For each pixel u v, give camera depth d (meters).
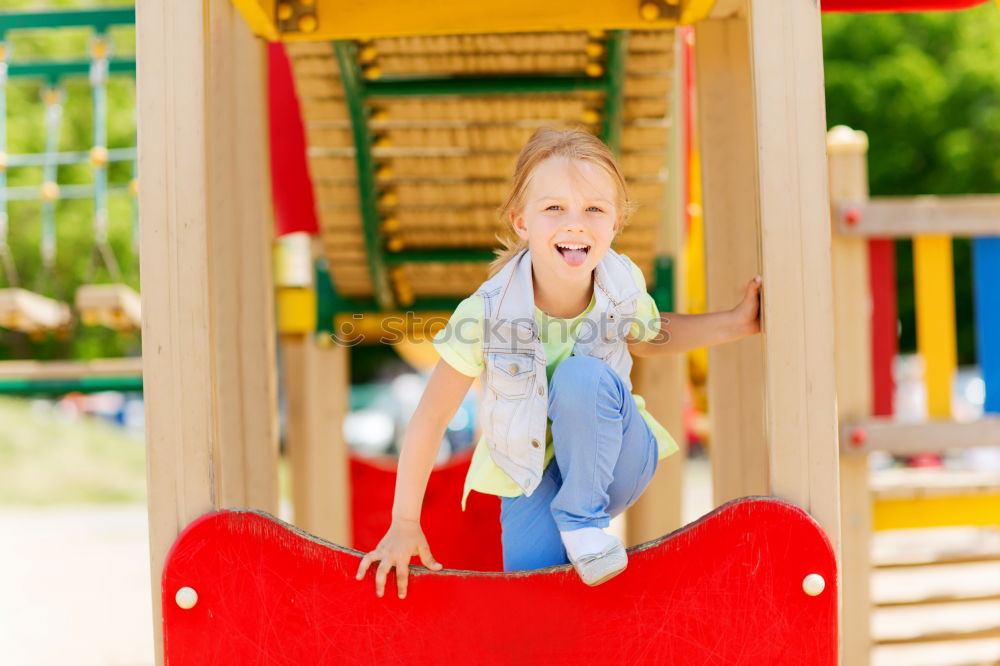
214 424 2.88
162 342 2.85
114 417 28.16
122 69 9.16
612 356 3.19
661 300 6.39
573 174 3.01
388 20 4.16
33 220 23.52
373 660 2.80
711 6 4.01
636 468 3.09
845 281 5.82
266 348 4.27
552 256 3.01
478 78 5.55
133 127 24.53
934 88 26.95
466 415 17.08
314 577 2.81
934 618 7.87
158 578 2.83
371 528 7.37
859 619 5.61
